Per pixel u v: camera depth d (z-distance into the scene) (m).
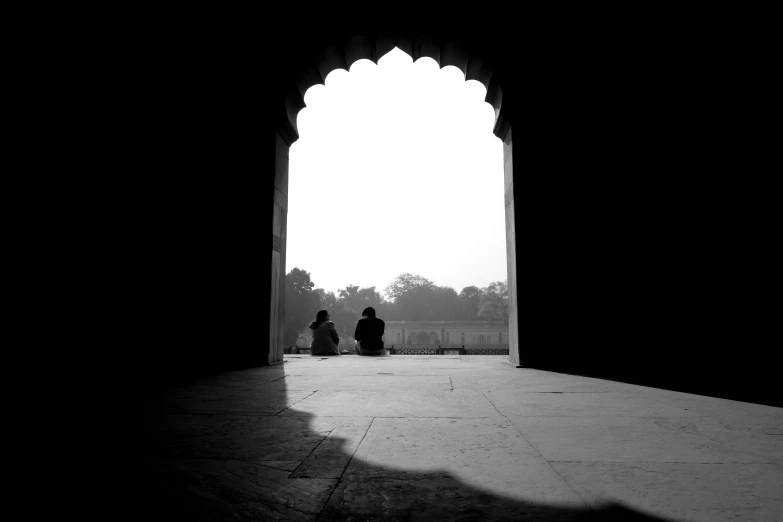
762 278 6.43
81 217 4.59
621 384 4.39
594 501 1.44
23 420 2.58
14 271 3.88
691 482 1.62
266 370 5.80
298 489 1.56
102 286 4.79
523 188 6.62
